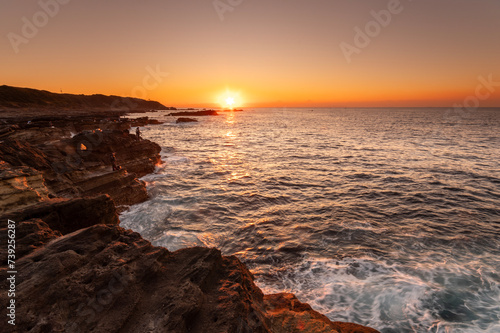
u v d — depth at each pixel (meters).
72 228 9.45
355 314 8.10
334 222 14.98
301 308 7.09
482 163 30.23
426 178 24.06
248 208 17.33
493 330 7.30
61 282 4.84
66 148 19.08
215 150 43.00
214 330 4.67
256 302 6.32
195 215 16.12
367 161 32.38
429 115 184.75
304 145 47.69
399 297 8.69
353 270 10.38
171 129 84.25
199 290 5.37
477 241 12.51
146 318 4.70
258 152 40.56
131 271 5.56
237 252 11.97
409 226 14.34
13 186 9.16
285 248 12.23
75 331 4.22
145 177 25.09
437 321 7.71
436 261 10.84
